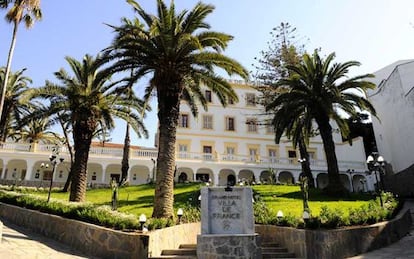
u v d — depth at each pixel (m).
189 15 15.16
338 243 10.27
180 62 14.93
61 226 11.52
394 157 34.03
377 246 11.49
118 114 21.77
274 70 33.94
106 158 35.25
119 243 9.50
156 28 13.88
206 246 9.14
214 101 43.69
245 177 39.75
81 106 19.94
